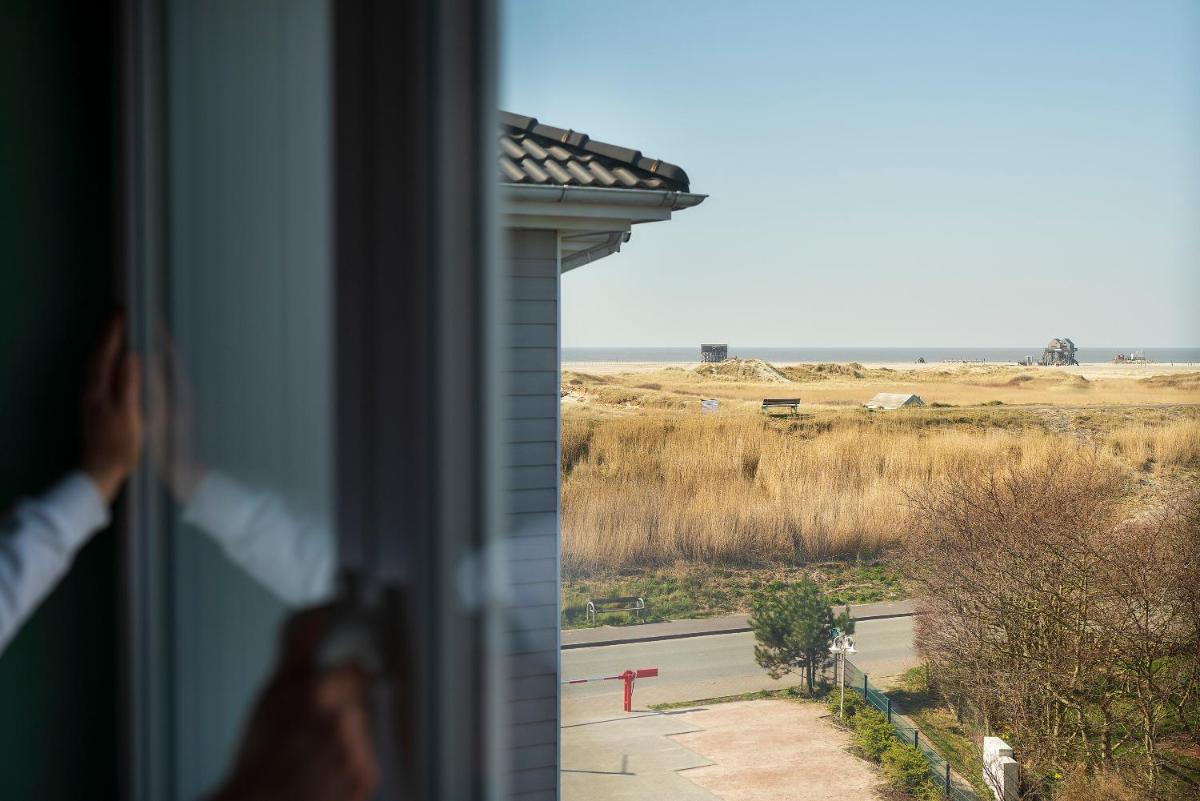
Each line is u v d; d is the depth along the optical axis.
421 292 0.29
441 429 0.28
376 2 0.34
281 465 0.45
